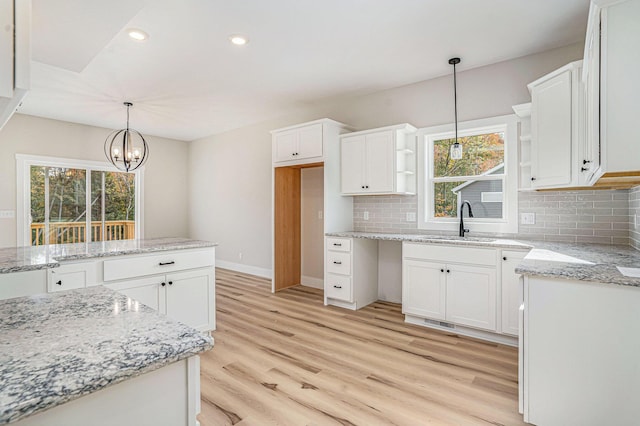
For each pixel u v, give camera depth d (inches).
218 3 93.3
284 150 173.5
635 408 59.9
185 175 281.4
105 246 105.4
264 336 118.5
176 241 121.2
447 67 136.1
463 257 117.1
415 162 150.6
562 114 93.3
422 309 126.8
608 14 61.4
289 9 96.4
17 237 203.0
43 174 213.9
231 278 214.5
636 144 59.7
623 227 107.3
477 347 109.0
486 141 137.7
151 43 115.8
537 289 67.7
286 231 189.0
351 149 156.4
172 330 33.4
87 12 74.8
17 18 25.9
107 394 26.0
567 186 94.0
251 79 148.7
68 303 41.9
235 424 70.9
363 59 128.8
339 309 149.9
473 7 95.9
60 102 179.6
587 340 63.3
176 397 30.0
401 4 94.3
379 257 164.7
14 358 26.8
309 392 83.0
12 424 21.8
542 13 98.8
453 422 71.4
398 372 92.9
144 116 207.6
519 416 73.3
